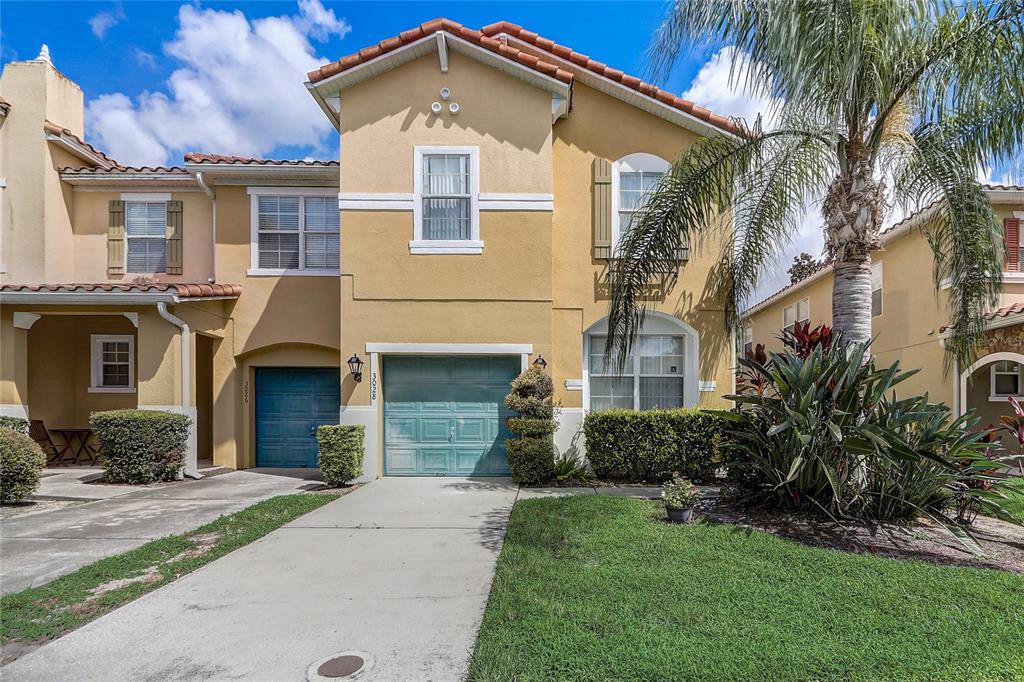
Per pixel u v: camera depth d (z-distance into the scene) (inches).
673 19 321.7
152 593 198.1
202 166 493.7
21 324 456.4
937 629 162.1
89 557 242.4
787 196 362.0
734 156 356.5
